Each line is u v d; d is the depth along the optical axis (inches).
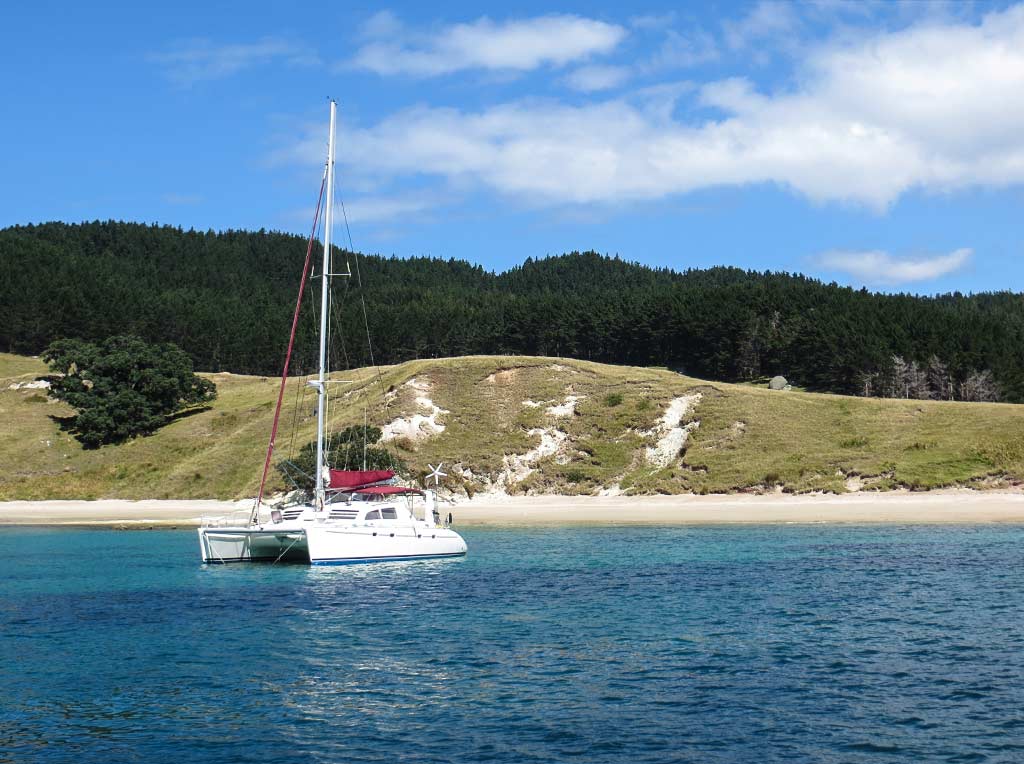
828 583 1300.4
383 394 3324.3
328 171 1700.3
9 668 882.8
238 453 3164.4
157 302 6692.9
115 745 671.1
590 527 2164.1
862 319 5383.9
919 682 799.1
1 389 4325.8
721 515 2319.1
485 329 6412.4
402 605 1180.5
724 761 622.5
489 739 671.1
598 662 879.1
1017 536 1801.2
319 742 671.8
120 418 3624.5
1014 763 612.4
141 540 2041.1
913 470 2559.1
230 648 954.1
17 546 1927.9
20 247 7564.0
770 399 3159.5
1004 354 5000.0
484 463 2878.9
